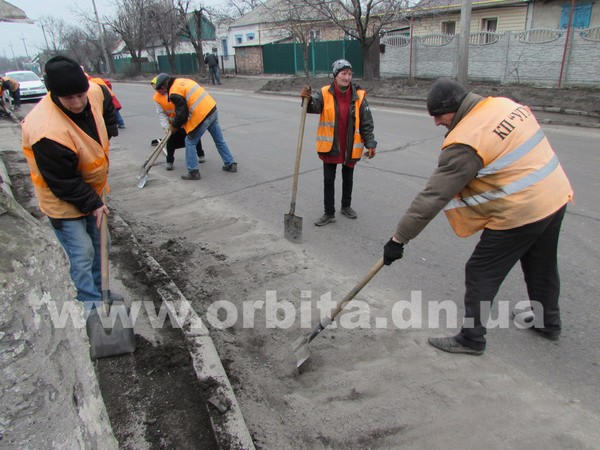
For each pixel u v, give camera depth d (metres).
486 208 2.50
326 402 2.50
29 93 19.75
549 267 2.77
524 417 2.35
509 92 12.74
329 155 4.62
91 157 2.75
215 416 2.33
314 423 2.38
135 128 11.14
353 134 4.58
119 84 30.95
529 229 2.46
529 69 13.69
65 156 2.56
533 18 17.34
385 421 2.36
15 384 0.97
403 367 2.74
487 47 14.56
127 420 2.38
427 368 2.73
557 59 13.04
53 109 2.55
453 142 2.33
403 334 3.05
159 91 6.41
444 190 2.36
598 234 4.34
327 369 2.76
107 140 2.94
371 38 17.05
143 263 3.91
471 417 2.36
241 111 13.38
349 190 4.92
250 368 2.80
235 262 4.08
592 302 3.30
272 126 10.70
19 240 1.02
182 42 39.78
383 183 6.13
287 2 20.33
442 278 3.74
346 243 4.42
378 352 2.88
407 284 3.66
